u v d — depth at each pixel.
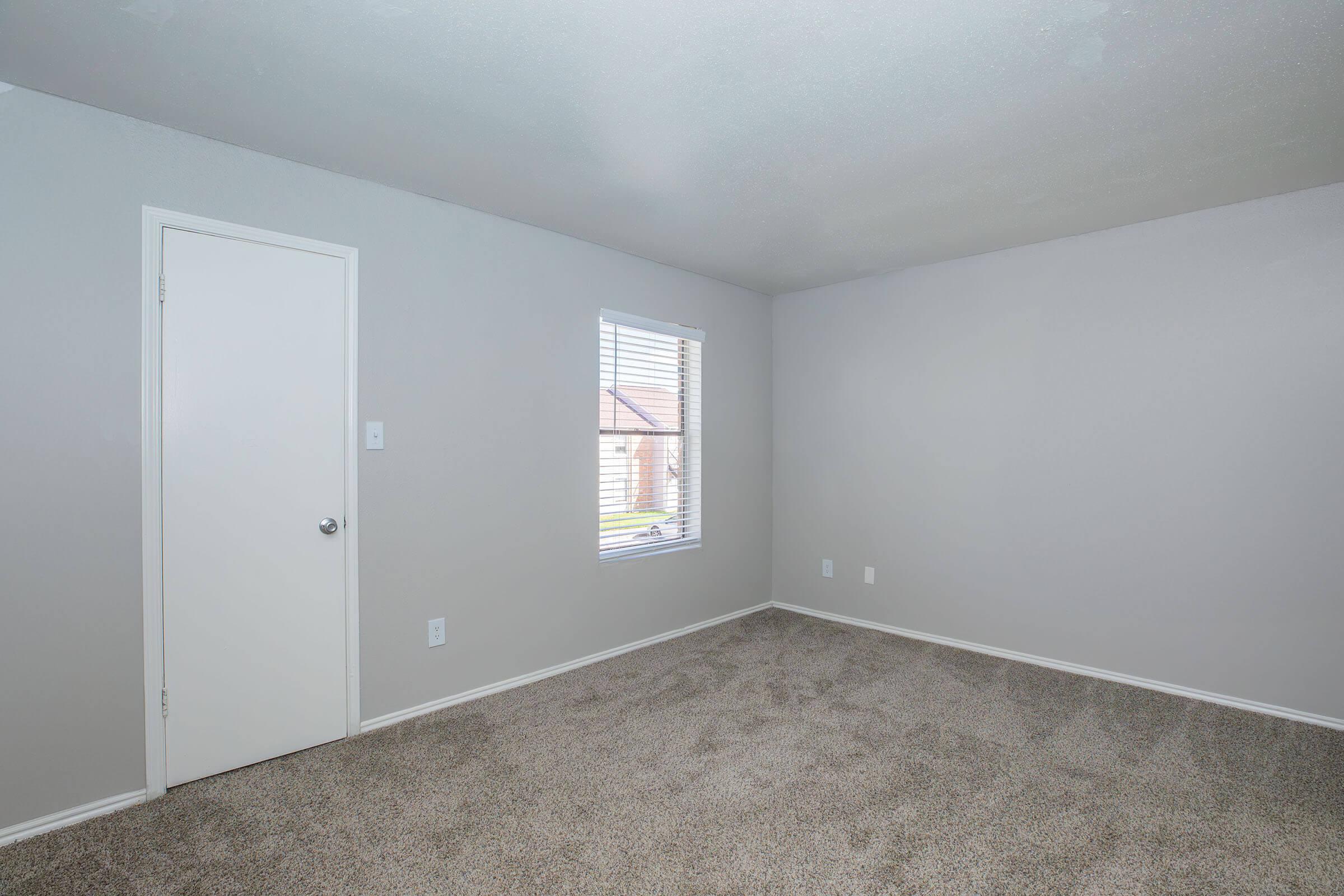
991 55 1.77
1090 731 2.65
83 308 2.04
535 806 2.11
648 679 3.25
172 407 2.21
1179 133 2.23
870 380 4.16
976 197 2.81
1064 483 3.38
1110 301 3.23
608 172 2.56
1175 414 3.05
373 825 2.01
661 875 1.77
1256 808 2.09
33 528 1.97
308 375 2.50
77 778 2.04
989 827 1.99
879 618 4.14
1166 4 1.55
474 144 2.31
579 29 1.65
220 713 2.31
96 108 2.06
